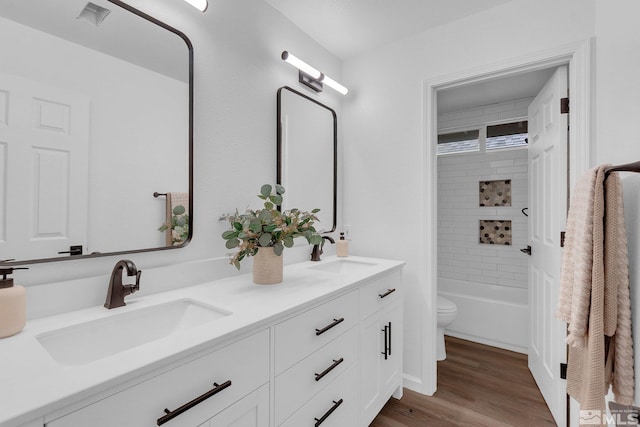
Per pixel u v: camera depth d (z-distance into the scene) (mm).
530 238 2240
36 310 927
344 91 2199
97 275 1084
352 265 2061
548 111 1882
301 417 1123
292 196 1945
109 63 1105
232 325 885
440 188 3570
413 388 2084
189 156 1350
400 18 1917
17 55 906
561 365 1691
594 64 1534
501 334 2771
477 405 1904
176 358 719
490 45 1821
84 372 631
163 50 1268
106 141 1094
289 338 1066
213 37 1478
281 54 1845
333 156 2311
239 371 891
